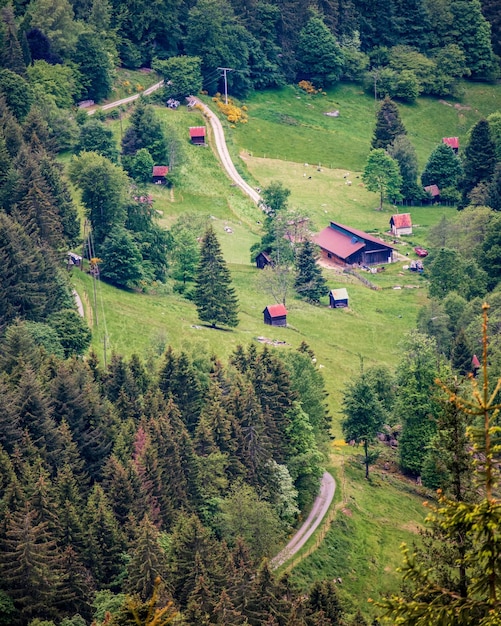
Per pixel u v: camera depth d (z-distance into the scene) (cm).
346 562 12106
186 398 13488
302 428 13662
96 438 12162
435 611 4231
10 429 11594
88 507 10675
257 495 12106
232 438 12731
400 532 13012
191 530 10138
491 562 4088
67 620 9562
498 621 4000
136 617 3981
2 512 10200
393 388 15725
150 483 11356
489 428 4088
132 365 14025
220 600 9069
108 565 10406
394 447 15625
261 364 13925
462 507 4141
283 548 12162
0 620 9544
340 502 13312
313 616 9294
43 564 9700
